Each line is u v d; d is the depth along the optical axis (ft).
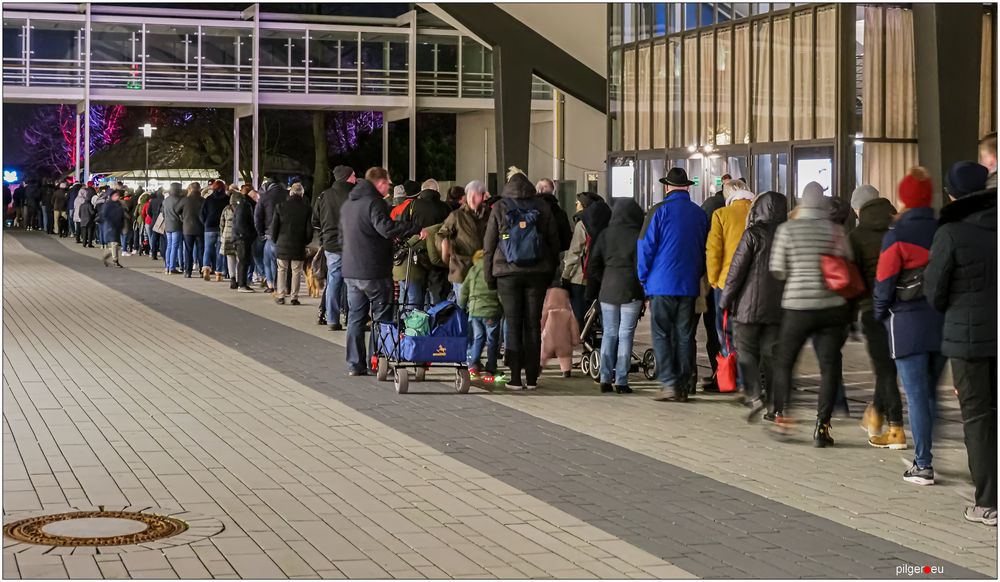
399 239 47.03
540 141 161.58
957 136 68.39
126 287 85.66
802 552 23.26
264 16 174.81
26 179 259.19
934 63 68.03
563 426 36.14
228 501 26.45
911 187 28.89
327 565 21.84
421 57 179.63
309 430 34.96
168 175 206.18
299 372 46.47
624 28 99.71
